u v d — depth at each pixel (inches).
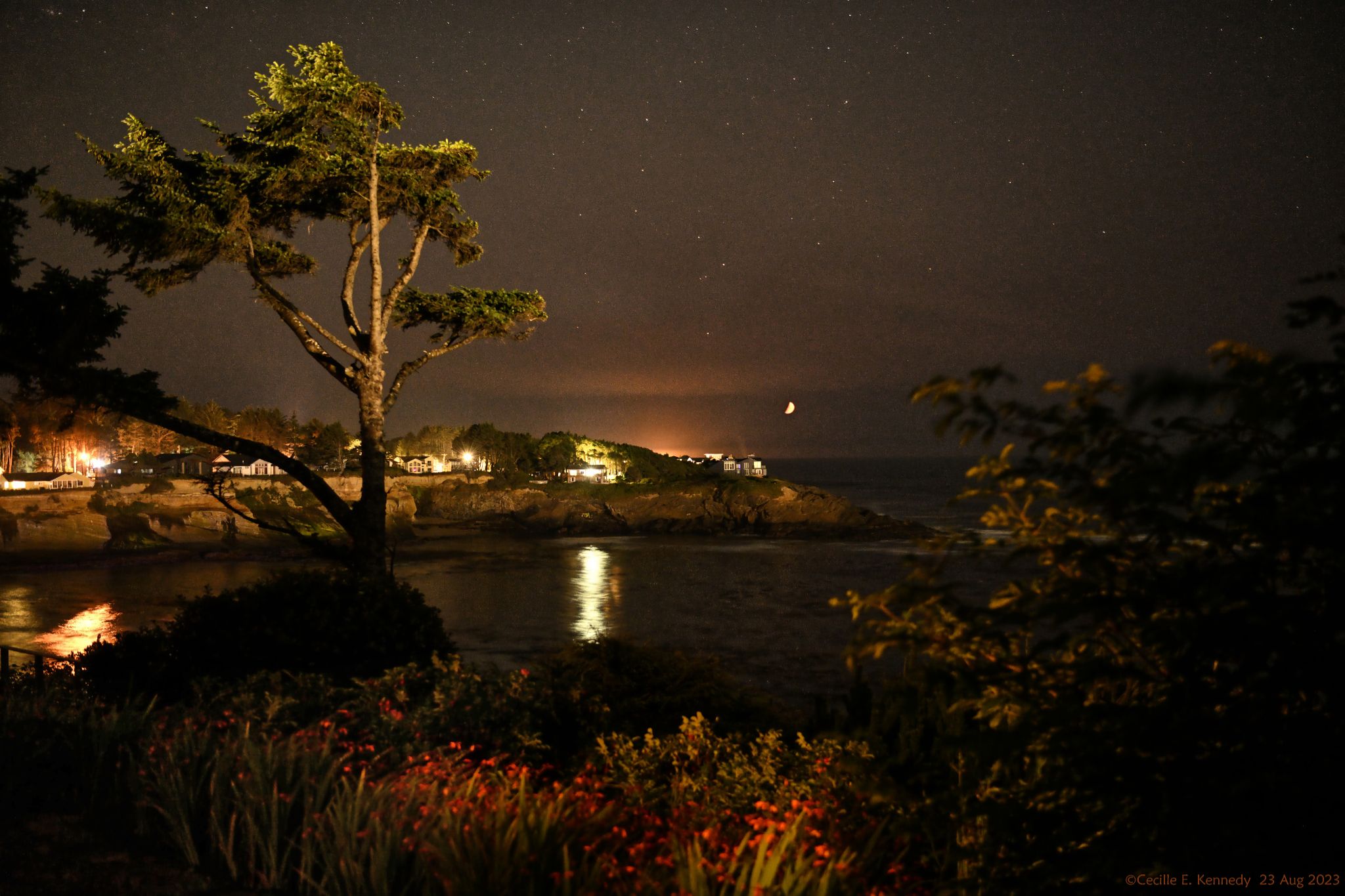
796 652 1396.4
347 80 663.1
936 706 212.1
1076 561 118.5
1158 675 122.9
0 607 1988.2
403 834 190.5
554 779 296.2
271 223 689.6
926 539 134.5
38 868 207.9
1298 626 108.0
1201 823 111.3
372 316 675.4
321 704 342.0
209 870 211.8
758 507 4736.7
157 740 252.1
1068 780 125.0
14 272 496.7
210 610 485.7
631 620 1784.0
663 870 179.5
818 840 186.1
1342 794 106.4
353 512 636.7
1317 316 111.5
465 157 722.2
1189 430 116.5
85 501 3410.4
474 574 2802.7
